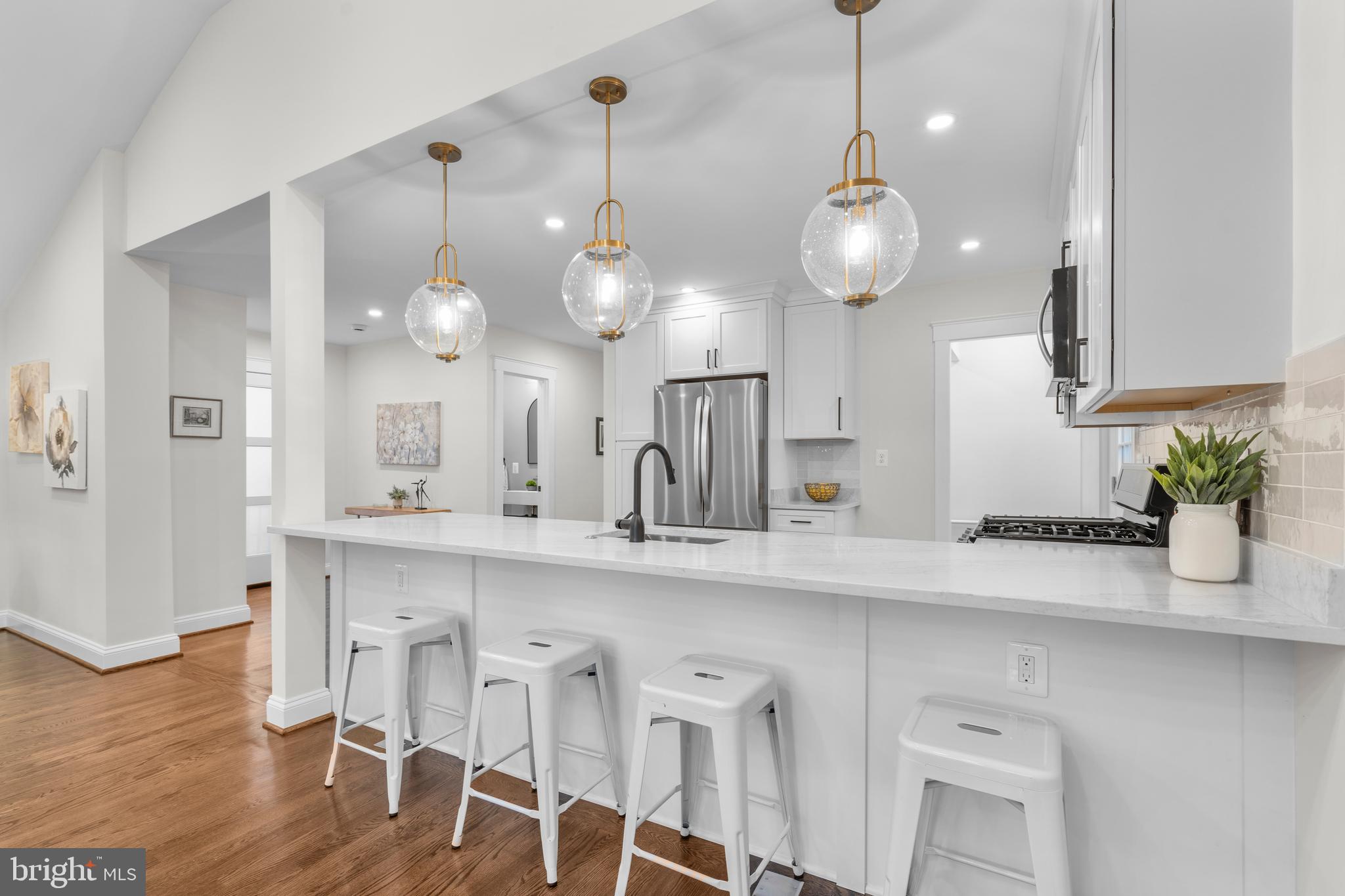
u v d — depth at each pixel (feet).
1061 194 9.14
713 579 5.21
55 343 12.30
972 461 18.16
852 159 8.50
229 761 7.82
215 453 14.30
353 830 6.35
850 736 5.43
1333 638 3.33
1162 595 4.18
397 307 16.76
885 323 14.44
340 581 9.16
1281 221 4.09
